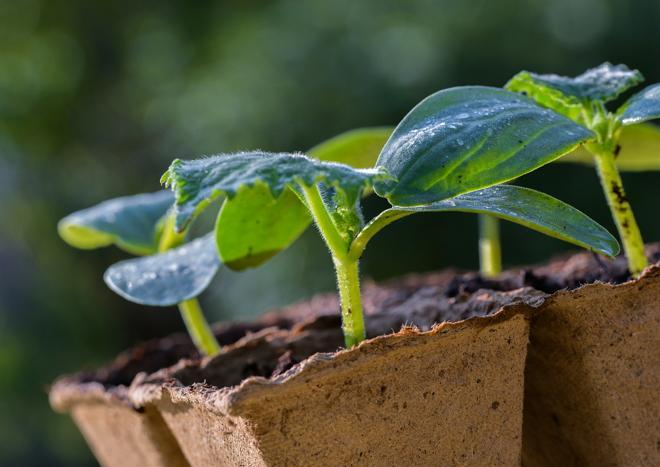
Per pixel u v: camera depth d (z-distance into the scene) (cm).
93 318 161
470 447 28
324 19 129
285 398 26
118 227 38
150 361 37
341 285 29
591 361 29
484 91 30
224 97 133
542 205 29
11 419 158
